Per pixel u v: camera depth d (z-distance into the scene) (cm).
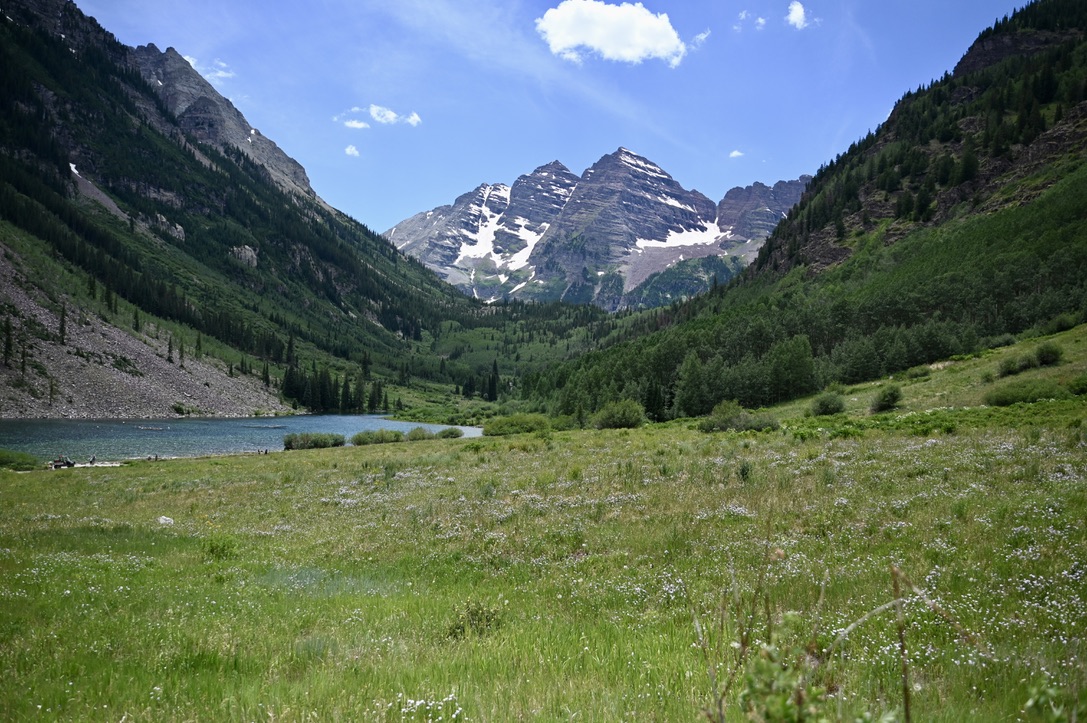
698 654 648
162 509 3025
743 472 2367
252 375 19412
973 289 11275
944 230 16025
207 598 1123
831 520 1496
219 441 9444
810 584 966
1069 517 1196
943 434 3462
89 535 2117
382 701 528
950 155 19275
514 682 589
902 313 11725
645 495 2186
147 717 520
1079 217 12050
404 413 18212
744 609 855
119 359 14538
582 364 17412
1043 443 2505
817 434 4162
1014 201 15400
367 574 1385
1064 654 598
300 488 3622
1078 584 826
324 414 18100
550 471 3328
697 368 10144
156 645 793
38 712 533
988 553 1034
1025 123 17888
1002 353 8038
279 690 570
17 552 1667
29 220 19875
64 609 1013
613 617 906
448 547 1653
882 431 4016
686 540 1446
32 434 8981
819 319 12375
